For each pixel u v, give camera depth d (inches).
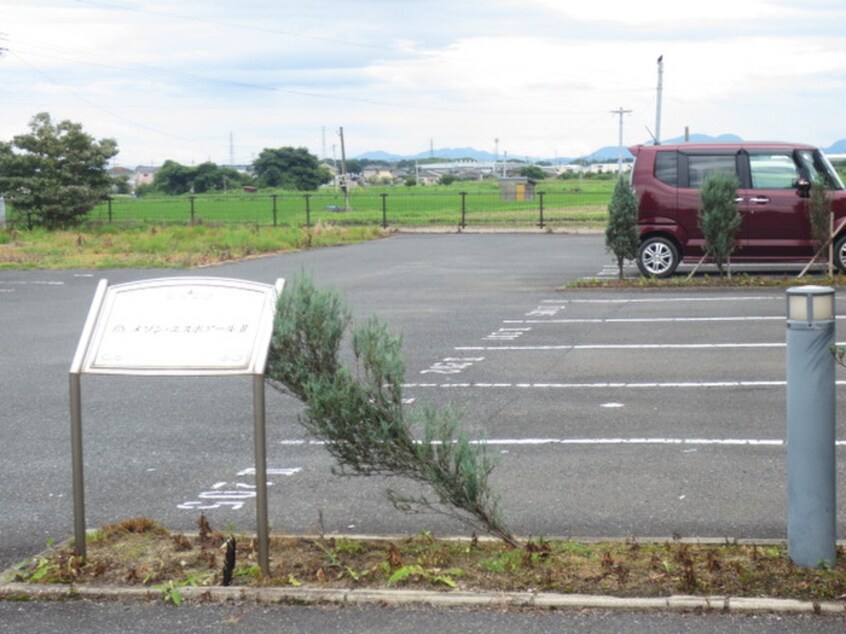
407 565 218.8
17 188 1754.4
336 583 212.2
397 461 220.2
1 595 211.9
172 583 211.8
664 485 288.2
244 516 270.4
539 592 203.9
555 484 291.3
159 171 5851.4
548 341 540.1
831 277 747.4
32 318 689.6
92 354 217.9
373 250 1267.2
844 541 230.5
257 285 217.6
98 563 222.7
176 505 281.1
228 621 198.8
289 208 2827.3
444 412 223.9
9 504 285.3
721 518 259.3
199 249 1224.8
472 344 536.7
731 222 748.6
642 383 429.4
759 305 646.5
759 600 196.2
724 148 787.4
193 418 386.9
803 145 784.9
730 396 400.8
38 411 405.7
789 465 212.7
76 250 1254.3
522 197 3159.5
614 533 249.4
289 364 220.7
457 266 1017.5
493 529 225.0
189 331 214.8
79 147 1768.0
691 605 196.1
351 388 215.9
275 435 356.5
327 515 269.1
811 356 207.9
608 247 782.5
